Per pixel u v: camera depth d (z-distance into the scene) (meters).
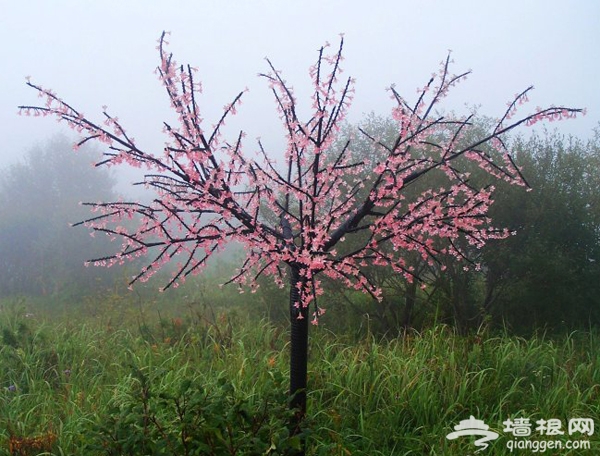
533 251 6.20
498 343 5.30
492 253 6.32
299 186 3.08
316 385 4.22
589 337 5.97
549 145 6.72
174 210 2.83
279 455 2.53
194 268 3.06
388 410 3.76
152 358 5.07
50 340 5.84
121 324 6.80
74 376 4.81
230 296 9.14
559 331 6.59
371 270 6.45
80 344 5.62
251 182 2.88
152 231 3.01
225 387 2.66
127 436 2.52
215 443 2.56
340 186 6.36
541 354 4.88
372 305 6.67
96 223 2.94
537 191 6.34
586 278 6.55
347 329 6.49
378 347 4.83
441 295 6.64
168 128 2.69
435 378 4.16
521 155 6.45
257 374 4.46
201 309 8.23
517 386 4.21
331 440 3.54
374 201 3.04
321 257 2.86
